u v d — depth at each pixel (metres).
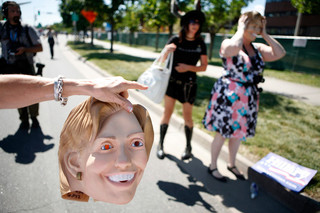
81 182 0.69
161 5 12.32
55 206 2.25
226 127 2.51
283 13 24.30
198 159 3.31
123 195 0.65
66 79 0.65
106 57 14.43
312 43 12.33
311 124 4.41
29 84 0.61
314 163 2.98
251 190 2.60
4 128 3.91
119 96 0.64
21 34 3.36
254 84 2.54
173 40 2.96
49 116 4.49
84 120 0.65
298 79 10.41
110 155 0.63
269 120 4.55
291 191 2.46
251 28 2.36
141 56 16.58
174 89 3.01
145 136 0.73
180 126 4.25
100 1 17.78
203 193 2.60
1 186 2.46
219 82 2.62
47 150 3.26
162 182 2.75
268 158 3.03
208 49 18.84
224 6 12.30
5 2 3.27
